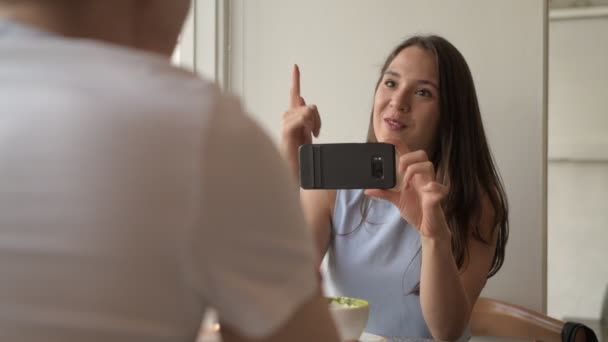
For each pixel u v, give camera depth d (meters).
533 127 2.08
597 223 2.63
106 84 0.40
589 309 2.65
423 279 1.41
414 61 1.70
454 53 1.73
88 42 0.41
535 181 2.08
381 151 1.25
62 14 0.43
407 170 1.39
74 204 0.38
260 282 0.40
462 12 2.12
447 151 1.71
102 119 0.38
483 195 1.73
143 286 0.38
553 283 2.70
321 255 1.71
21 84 0.40
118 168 0.38
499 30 2.10
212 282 0.39
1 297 0.37
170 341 0.39
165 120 0.39
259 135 0.41
